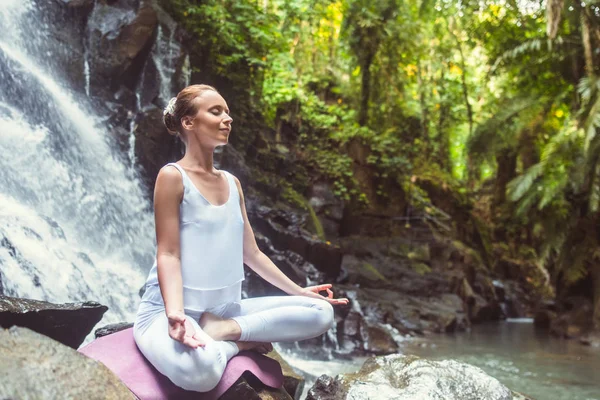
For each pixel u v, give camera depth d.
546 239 12.68
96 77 9.57
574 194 12.54
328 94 17.78
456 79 20.41
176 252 2.57
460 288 13.39
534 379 6.32
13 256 5.26
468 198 19.12
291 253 9.48
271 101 14.27
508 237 19.14
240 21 12.52
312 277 9.24
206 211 2.67
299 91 15.55
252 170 11.70
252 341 2.73
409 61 18.27
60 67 9.29
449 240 15.54
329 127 15.65
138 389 2.42
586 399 5.37
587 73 12.41
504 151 17.28
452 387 3.08
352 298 10.31
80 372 2.02
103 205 8.12
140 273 7.88
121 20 9.78
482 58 20.69
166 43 10.07
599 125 10.77
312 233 11.76
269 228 10.14
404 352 8.13
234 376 2.53
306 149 14.98
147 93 9.76
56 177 7.59
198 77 11.42
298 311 2.80
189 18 11.48
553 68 13.92
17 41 8.84
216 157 10.20
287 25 15.73
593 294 11.57
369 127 17.41
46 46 9.23
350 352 7.87
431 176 18.06
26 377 1.86
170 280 2.49
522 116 14.31
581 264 11.80
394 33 17.14
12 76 7.72
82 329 3.01
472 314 13.24
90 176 8.20
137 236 8.55
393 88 18.38
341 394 3.00
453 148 23.55
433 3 16.78
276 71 14.56
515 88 15.39
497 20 15.16
